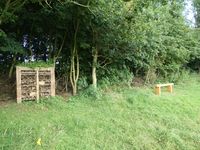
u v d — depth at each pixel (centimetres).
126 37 951
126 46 1017
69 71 996
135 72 1290
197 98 1148
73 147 621
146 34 1063
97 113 816
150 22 1009
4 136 607
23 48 921
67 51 1019
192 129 843
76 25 942
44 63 876
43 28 977
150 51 1192
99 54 1026
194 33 1678
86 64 1026
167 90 1252
